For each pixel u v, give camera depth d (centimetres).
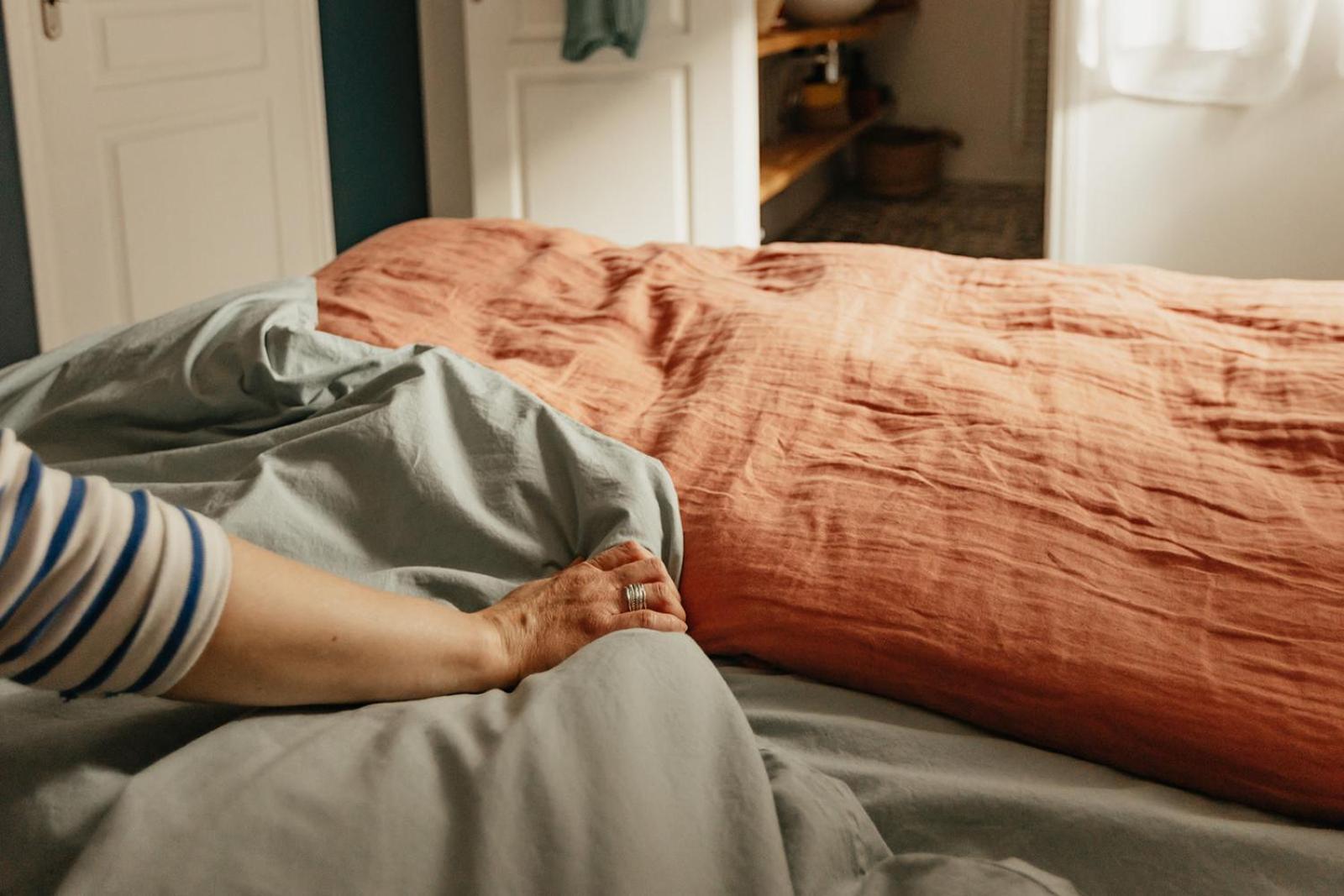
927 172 552
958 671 88
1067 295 158
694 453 118
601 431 124
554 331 153
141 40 302
